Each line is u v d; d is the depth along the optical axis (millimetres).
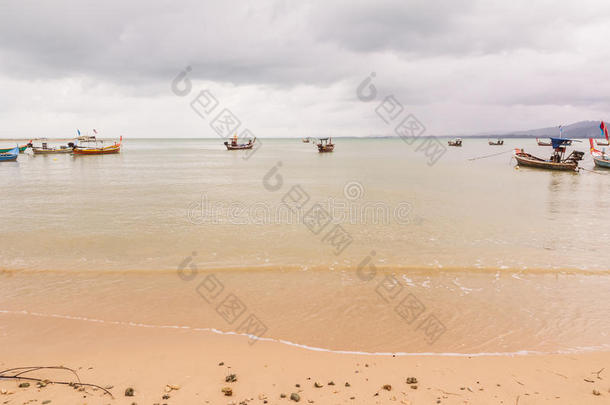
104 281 10602
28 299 9336
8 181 36094
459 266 11953
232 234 15938
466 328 7930
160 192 28875
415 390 5430
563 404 5023
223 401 5016
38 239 14859
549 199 25984
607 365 6359
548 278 10953
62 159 74062
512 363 6434
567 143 49250
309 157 85562
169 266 11867
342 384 5594
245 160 73500
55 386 5383
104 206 22484
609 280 10781
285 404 4957
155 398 5062
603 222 18531
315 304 9164
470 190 30422
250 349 6930
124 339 7297
